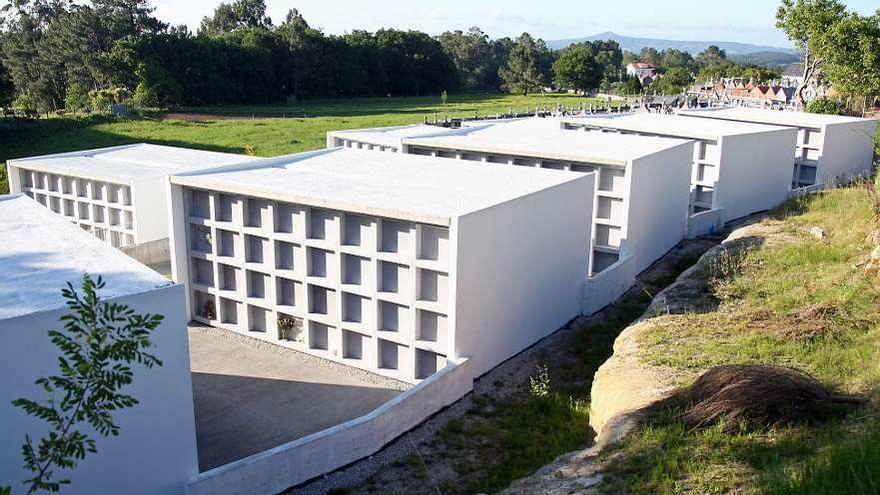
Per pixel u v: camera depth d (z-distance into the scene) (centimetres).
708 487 1009
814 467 952
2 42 9688
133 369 1257
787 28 6969
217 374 1912
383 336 1898
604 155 2569
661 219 2850
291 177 2191
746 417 1183
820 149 3844
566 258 2209
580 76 12406
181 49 8912
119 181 2830
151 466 1314
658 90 11769
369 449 1498
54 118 6394
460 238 1692
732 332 1662
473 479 1402
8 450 1152
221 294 2175
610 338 2128
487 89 14750
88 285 763
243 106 9275
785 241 2414
